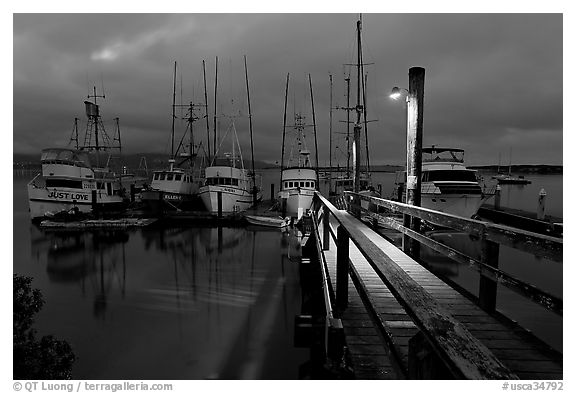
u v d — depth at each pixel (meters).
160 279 15.16
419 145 6.96
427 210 4.78
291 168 28.80
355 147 18.88
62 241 22.64
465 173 19.30
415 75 6.91
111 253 19.98
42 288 14.04
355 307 4.21
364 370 2.96
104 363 8.23
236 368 8.01
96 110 34.41
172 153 38.22
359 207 11.07
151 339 9.48
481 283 3.98
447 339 1.04
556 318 7.64
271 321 10.60
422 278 5.34
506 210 24.39
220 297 12.74
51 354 5.00
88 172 29.08
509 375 0.86
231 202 28.92
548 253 2.48
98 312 11.38
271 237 23.62
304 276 10.94
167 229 26.11
